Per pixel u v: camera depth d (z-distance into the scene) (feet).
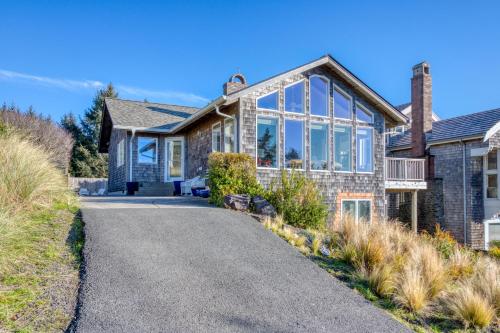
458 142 54.75
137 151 57.31
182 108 71.87
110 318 12.37
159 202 35.96
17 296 13.12
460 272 22.49
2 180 20.84
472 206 53.16
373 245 21.27
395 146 63.26
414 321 15.72
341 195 44.98
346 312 14.97
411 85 60.23
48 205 24.00
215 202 33.86
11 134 28.19
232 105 41.88
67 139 85.66
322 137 44.68
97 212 25.25
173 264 17.53
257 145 40.32
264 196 33.60
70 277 15.08
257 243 22.16
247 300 14.90
